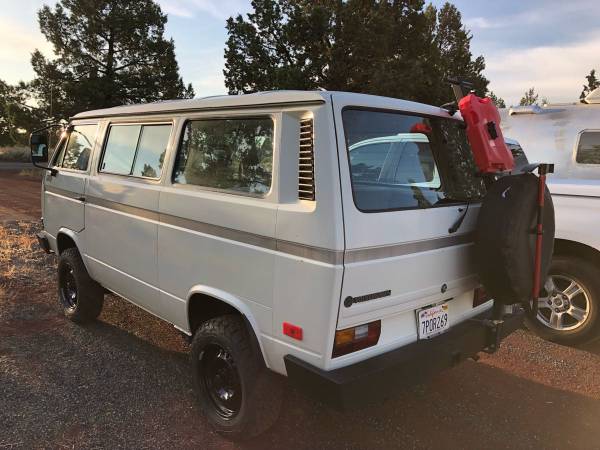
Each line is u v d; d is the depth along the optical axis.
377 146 2.76
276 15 22.59
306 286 2.52
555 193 4.66
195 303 3.41
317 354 2.51
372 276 2.55
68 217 4.93
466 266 3.14
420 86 21.91
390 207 2.70
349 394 2.43
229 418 3.14
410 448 3.10
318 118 2.54
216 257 3.08
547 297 4.78
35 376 3.91
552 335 4.73
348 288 2.45
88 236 4.58
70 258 4.89
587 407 3.60
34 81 29.38
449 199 3.17
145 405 3.54
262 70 22.84
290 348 2.65
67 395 3.64
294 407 3.53
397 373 2.63
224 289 3.05
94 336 4.73
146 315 5.30
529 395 3.77
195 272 3.27
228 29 23.23
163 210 3.51
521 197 2.87
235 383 3.10
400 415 3.48
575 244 4.66
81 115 4.99
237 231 2.91
